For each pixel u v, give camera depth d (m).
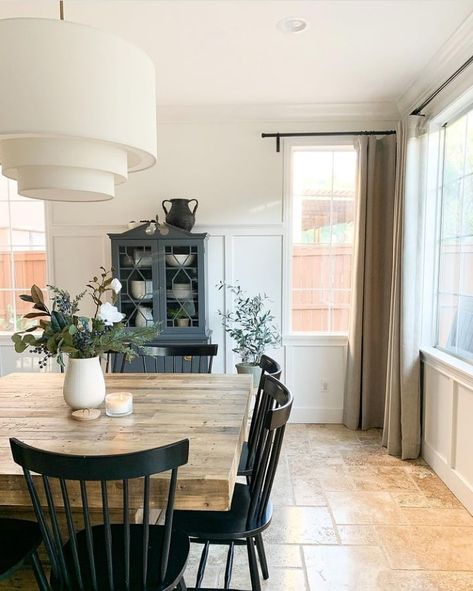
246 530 1.62
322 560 2.12
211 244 3.88
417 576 2.02
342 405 3.94
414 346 3.17
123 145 1.40
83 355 1.83
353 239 3.70
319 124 3.76
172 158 3.83
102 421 1.79
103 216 3.88
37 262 4.14
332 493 2.74
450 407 2.78
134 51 1.40
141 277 3.58
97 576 1.34
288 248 3.87
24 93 1.23
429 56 2.77
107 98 1.32
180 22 2.40
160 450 1.19
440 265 3.20
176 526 1.64
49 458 1.18
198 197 3.85
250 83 3.21
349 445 3.46
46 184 1.44
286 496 2.70
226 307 3.91
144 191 3.86
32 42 1.22
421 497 2.70
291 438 3.60
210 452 1.49
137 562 1.40
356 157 3.68
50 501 1.25
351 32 2.50
